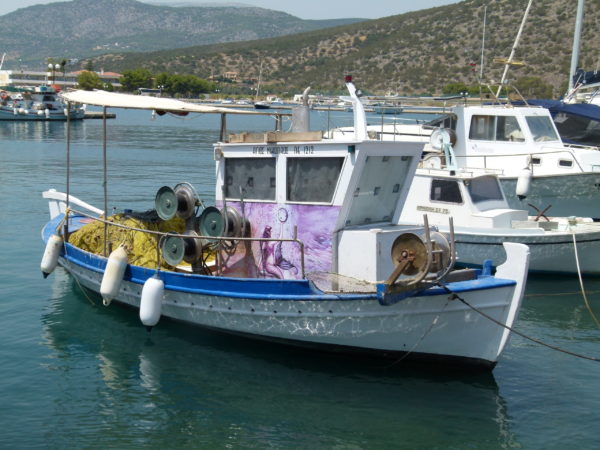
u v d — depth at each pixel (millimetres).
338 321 9258
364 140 9133
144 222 11805
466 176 14898
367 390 9195
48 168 31172
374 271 9281
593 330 11758
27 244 16672
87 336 10898
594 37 75375
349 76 9742
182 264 12008
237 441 7922
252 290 9672
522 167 17016
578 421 8508
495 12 90250
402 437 8070
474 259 14797
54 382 9297
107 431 8062
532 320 12250
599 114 18328
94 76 126375
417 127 19781
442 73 107125
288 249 10031
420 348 9359
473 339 9289
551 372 9938
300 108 10469
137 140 48844
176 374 9602
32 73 128875
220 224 10305
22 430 8039
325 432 8148
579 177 16359
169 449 7727
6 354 10172
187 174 29641
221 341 10609
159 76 132125
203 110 11164
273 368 9828
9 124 65500
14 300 12586
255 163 10289
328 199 9578
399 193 10125
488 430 8250
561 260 14656
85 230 12586
